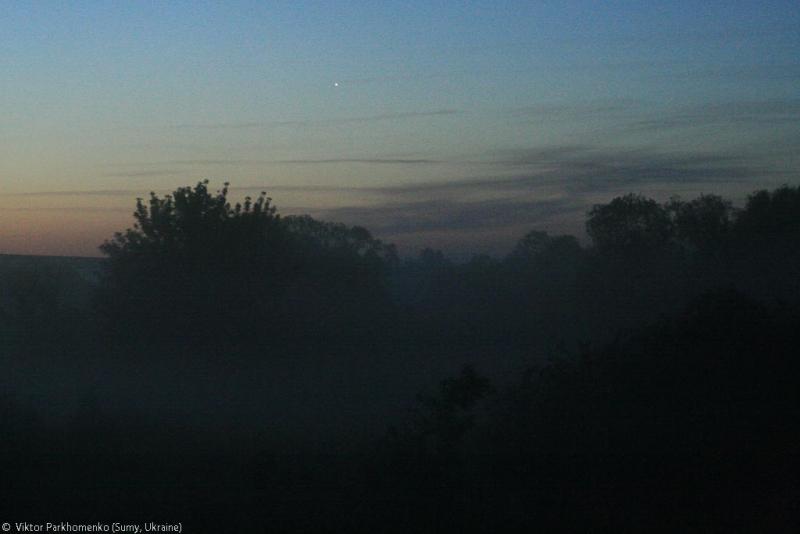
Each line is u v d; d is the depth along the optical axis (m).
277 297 30.69
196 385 26.73
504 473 12.05
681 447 12.34
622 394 14.72
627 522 10.12
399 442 11.54
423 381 31.61
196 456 14.20
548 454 12.37
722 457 11.91
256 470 12.38
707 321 16.34
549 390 15.75
